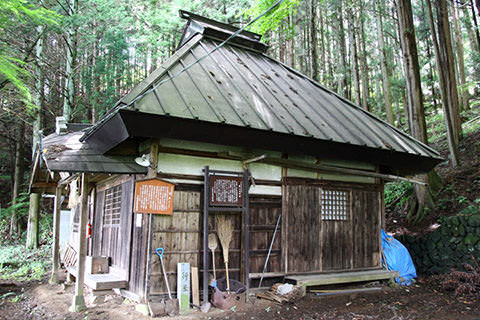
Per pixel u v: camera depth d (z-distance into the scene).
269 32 16.73
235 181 5.96
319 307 5.68
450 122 10.77
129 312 5.20
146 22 16.02
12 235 14.27
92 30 15.94
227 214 6.06
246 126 5.50
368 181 7.85
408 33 9.95
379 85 24.67
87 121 16.89
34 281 8.10
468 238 7.35
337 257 7.11
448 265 7.53
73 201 7.24
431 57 21.83
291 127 6.11
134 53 17.78
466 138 12.46
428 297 6.35
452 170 10.56
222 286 5.73
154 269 5.29
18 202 15.54
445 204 9.18
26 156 19.31
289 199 6.72
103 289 5.66
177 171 5.71
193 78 6.43
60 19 11.83
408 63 9.90
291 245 6.61
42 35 12.69
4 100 11.99
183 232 5.61
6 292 7.04
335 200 7.30
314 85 8.91
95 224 8.11
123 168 5.53
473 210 7.93
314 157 7.17
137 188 5.25
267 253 6.38
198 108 5.49
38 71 12.83
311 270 6.76
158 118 4.92
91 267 6.43
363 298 6.31
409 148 7.54
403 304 5.93
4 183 18.91
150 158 5.52
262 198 6.48
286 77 8.62
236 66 7.77
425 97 25.05
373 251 7.63
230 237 5.81
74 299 5.42
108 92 15.33
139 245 5.56
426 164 7.77
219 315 5.11
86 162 5.47
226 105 5.98
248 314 5.19
